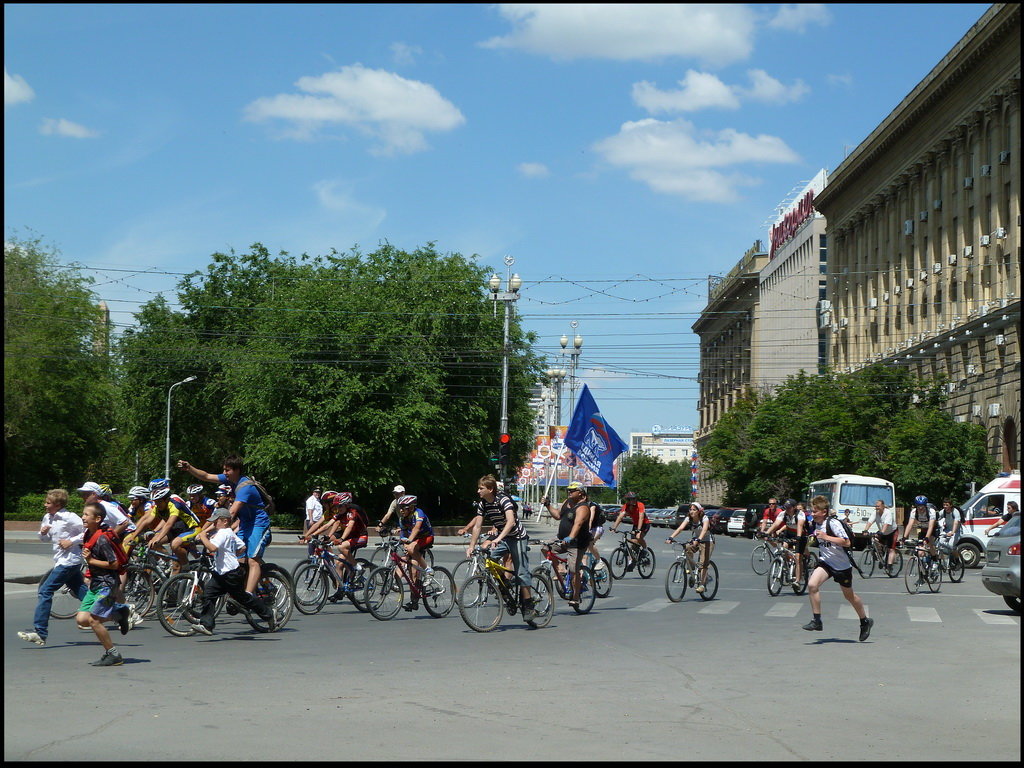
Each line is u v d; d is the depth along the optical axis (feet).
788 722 30.99
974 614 68.59
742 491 271.90
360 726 29.43
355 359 169.68
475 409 183.52
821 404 207.92
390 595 59.16
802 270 321.32
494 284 164.86
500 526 55.11
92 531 40.65
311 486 168.76
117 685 35.83
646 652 46.88
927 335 205.16
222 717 30.40
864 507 160.04
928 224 206.49
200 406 218.18
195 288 221.66
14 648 45.34
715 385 447.01
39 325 194.90
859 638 52.54
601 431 86.12
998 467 172.65
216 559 49.70
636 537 96.48
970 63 177.68
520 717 31.14
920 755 26.71
